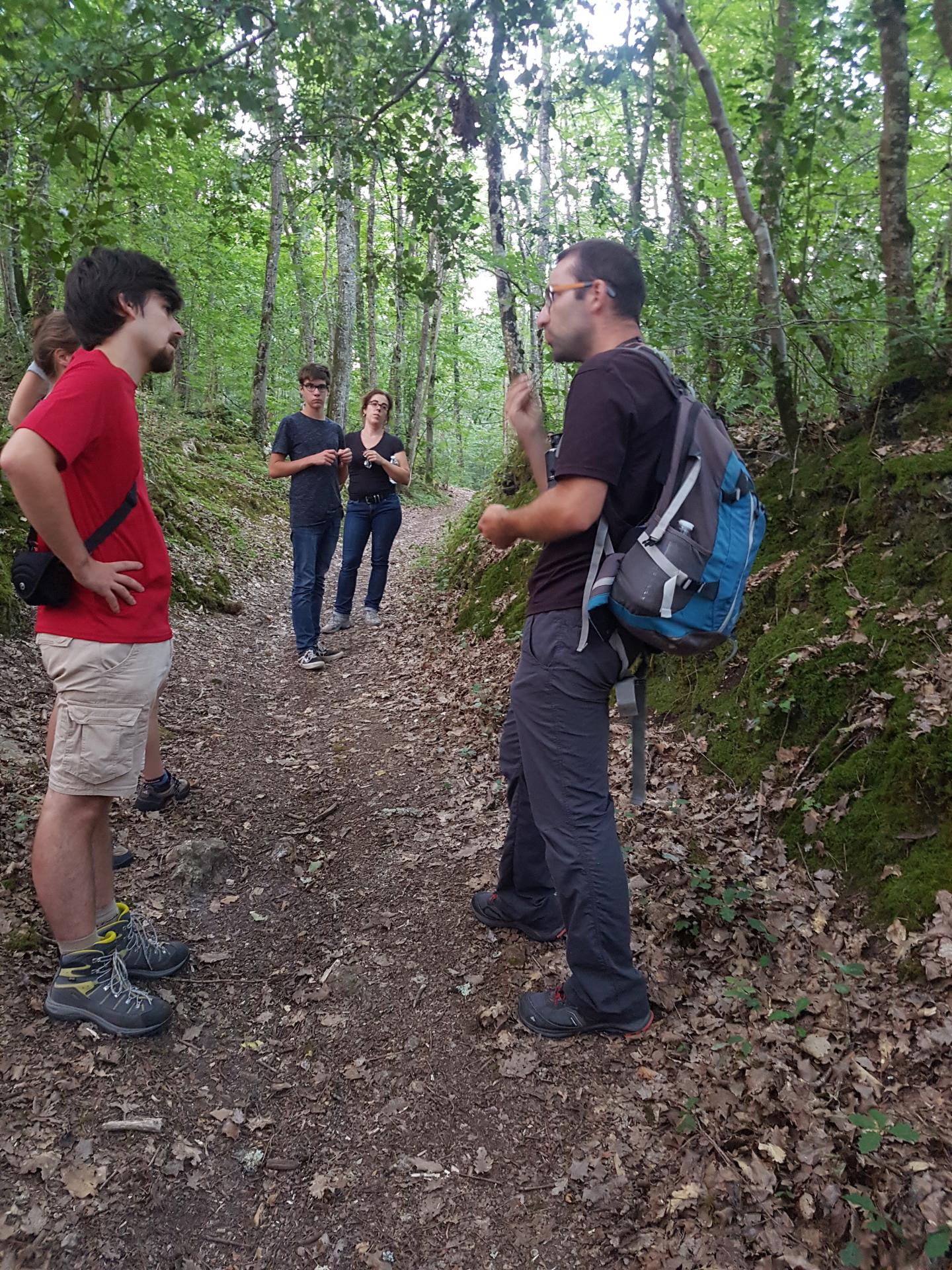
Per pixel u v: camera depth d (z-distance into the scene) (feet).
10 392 27.12
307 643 19.49
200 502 32.30
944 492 11.33
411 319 75.56
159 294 7.40
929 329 11.86
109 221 12.23
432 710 16.34
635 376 6.54
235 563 28.43
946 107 14.07
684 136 16.93
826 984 7.93
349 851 11.21
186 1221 5.89
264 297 51.03
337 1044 7.75
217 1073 7.25
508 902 9.20
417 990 8.48
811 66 12.68
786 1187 6.06
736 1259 5.61
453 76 11.82
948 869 8.39
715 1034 7.59
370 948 9.12
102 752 7.02
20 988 7.44
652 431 6.64
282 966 8.80
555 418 23.56
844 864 9.32
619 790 11.80
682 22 11.53
